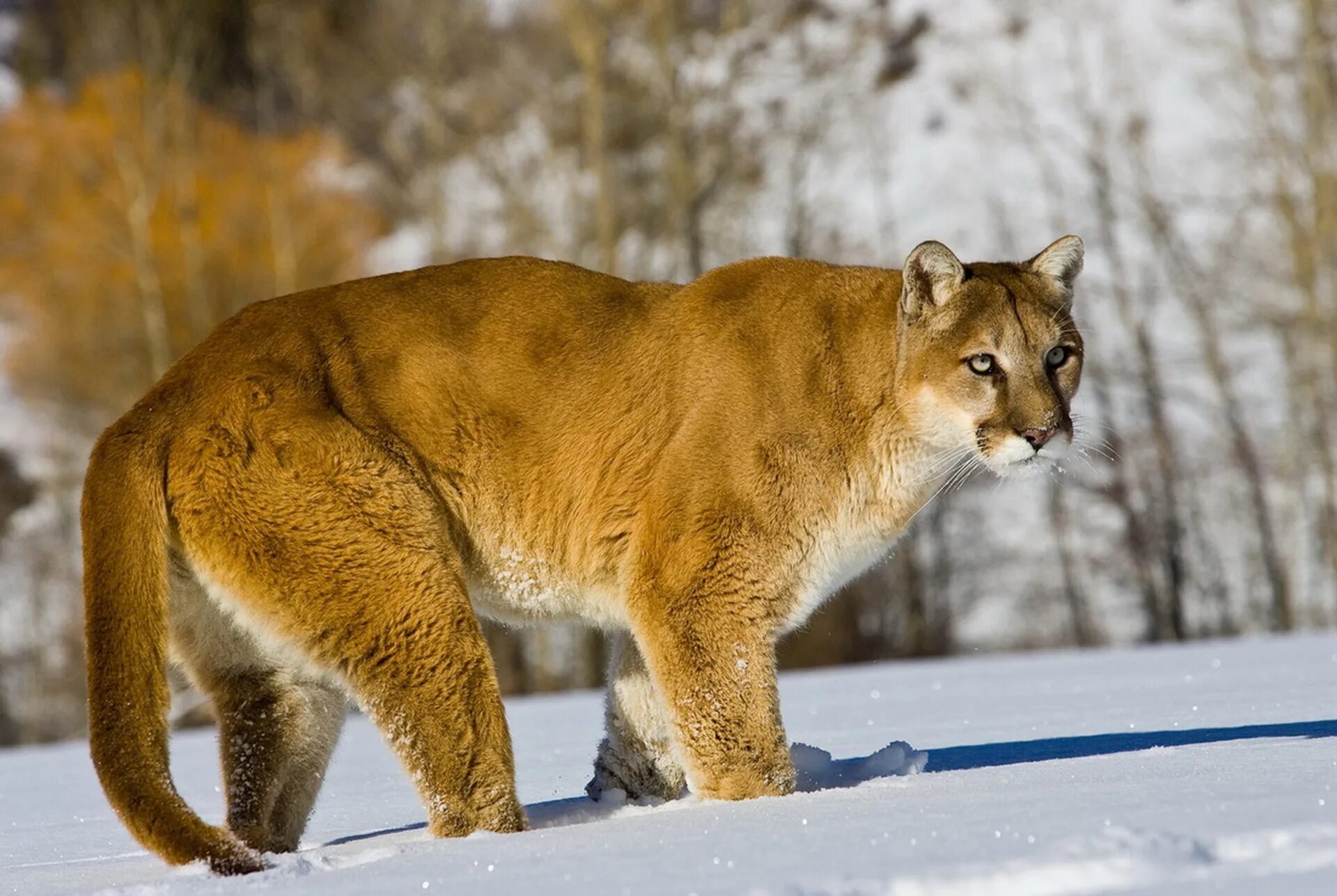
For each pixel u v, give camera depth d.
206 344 8.44
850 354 8.71
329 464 8.04
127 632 7.71
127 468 7.92
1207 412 42.59
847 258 44.03
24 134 44.97
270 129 49.16
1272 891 5.05
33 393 44.25
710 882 5.61
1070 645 41.66
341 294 8.73
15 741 38.59
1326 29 43.03
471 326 8.70
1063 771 7.80
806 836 6.31
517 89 43.41
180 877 7.11
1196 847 5.55
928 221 47.69
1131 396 42.88
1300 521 42.19
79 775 14.12
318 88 48.97
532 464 8.60
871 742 11.10
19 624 40.31
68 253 43.22
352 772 12.38
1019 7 52.50
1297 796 6.31
